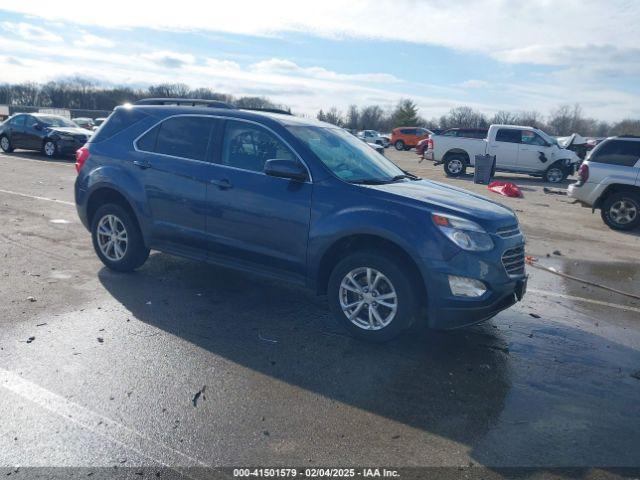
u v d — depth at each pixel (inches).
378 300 179.6
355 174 198.7
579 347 194.2
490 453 126.8
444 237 168.4
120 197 236.4
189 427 130.3
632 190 434.6
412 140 1715.1
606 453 129.3
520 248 186.9
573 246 373.4
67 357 161.6
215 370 159.2
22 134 774.5
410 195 181.9
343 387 153.8
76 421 130.3
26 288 218.4
